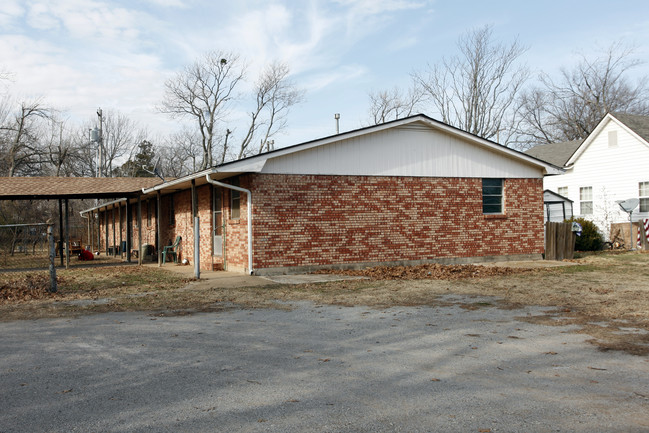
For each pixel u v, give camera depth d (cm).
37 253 2314
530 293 1152
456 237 1809
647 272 1537
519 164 1933
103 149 5397
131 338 753
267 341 730
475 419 437
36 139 4628
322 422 433
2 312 972
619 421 431
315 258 1591
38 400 494
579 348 676
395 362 620
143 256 2548
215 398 495
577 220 2539
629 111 4825
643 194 2562
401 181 1727
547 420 434
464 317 892
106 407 473
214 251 1841
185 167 5744
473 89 4250
